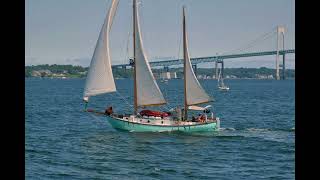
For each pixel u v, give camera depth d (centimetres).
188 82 9456
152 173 5722
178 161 6569
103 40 9094
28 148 7456
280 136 9112
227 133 9450
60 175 5531
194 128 9131
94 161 6481
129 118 9138
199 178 5488
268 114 14725
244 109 16762
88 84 9144
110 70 9144
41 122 11781
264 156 6969
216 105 18725
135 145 7900
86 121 12094
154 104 9212
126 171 5834
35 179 5294
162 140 8431
